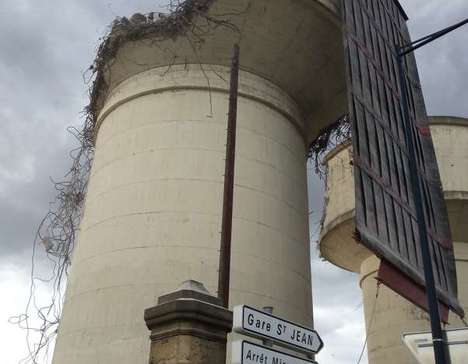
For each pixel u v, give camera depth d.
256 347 6.14
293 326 6.81
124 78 15.98
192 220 13.25
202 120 14.51
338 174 21.39
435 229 15.79
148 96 15.16
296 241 14.77
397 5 19.27
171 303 6.76
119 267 12.98
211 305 6.88
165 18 14.59
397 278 12.49
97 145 15.95
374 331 22.20
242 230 13.48
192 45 14.80
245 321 6.14
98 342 12.34
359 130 12.74
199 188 13.66
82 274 13.61
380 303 22.28
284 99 15.97
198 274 12.68
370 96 14.12
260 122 15.06
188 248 12.94
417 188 10.41
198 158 14.02
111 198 14.12
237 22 14.40
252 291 13.02
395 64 16.91
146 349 11.87
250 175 14.23
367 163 12.63
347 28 13.91
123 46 15.20
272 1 13.97
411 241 13.80
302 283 14.52
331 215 21.19
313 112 17.22
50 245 15.34
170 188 13.64
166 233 13.10
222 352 6.83
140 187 13.84
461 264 20.20
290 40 14.85
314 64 15.61
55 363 13.01
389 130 14.66
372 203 12.21
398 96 16.20
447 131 20.34
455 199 19.02
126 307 12.44
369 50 15.09
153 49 15.04
